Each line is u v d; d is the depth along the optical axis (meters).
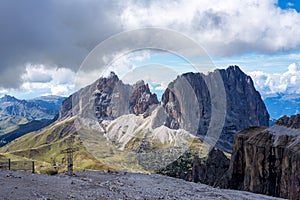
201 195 21.30
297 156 51.66
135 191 18.52
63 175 20.17
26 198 12.45
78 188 16.41
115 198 15.66
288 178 53.06
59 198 13.47
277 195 54.72
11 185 14.28
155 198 17.64
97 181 19.66
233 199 22.25
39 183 15.84
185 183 24.23
